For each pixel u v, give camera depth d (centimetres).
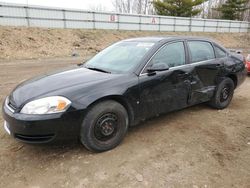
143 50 363
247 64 796
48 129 268
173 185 250
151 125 396
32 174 269
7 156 302
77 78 321
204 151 316
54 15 2045
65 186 250
